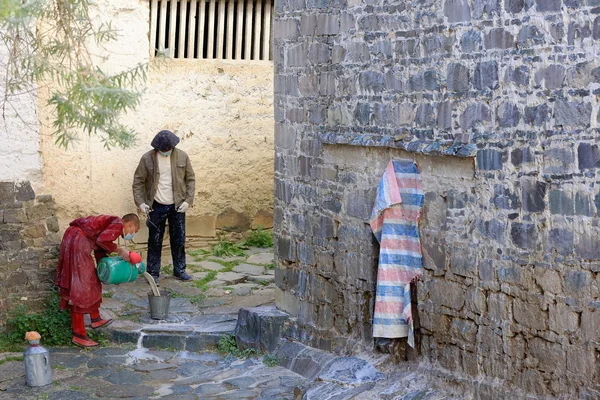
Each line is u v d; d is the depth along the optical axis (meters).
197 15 11.80
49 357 8.54
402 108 7.27
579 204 5.86
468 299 6.72
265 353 8.66
